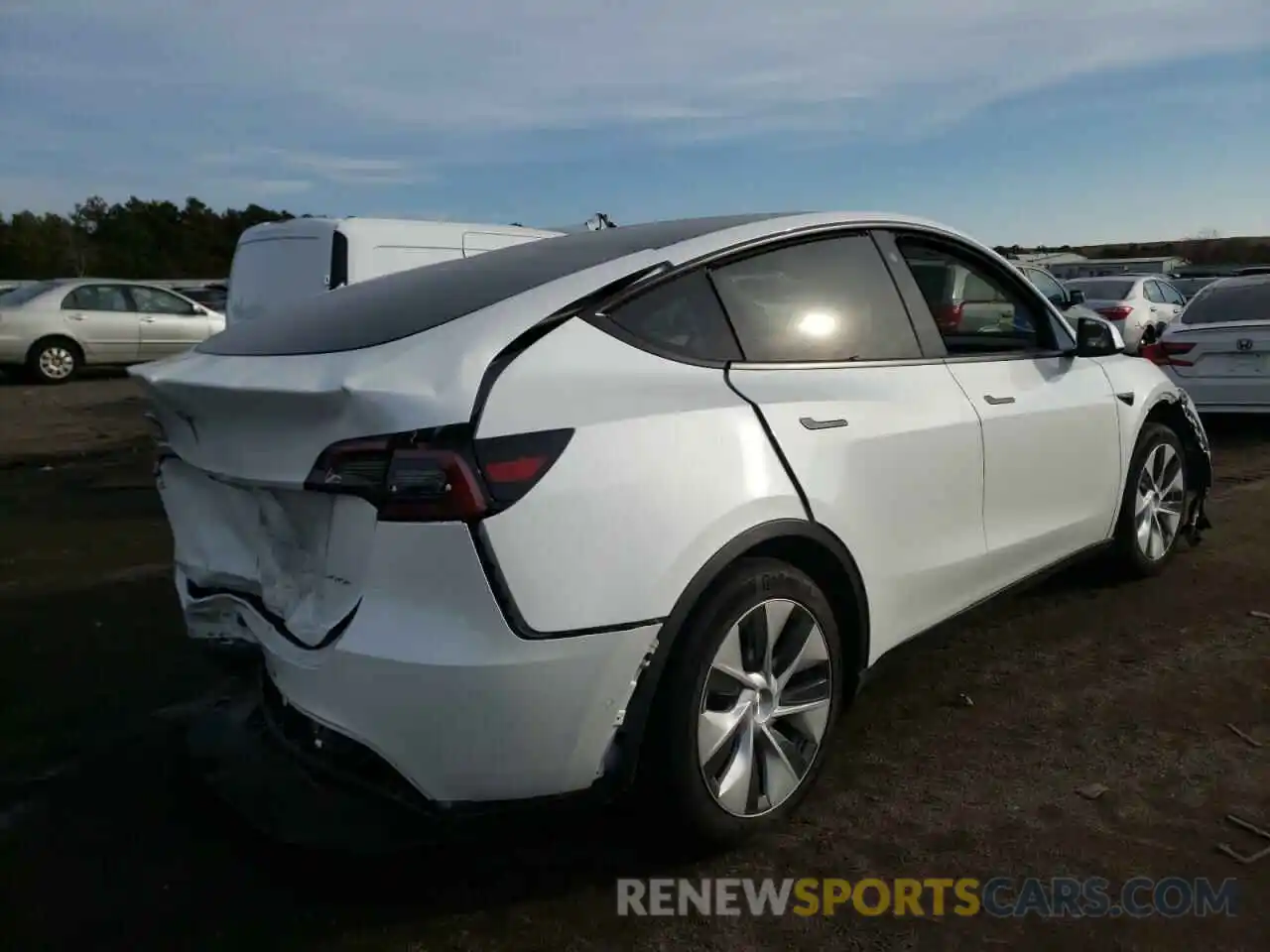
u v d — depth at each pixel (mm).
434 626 2324
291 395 2400
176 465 3141
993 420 3650
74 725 3742
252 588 2803
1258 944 2473
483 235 8305
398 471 2307
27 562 5875
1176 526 5094
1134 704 3727
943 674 4031
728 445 2738
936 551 3430
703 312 2939
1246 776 3215
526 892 2746
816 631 2955
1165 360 8844
